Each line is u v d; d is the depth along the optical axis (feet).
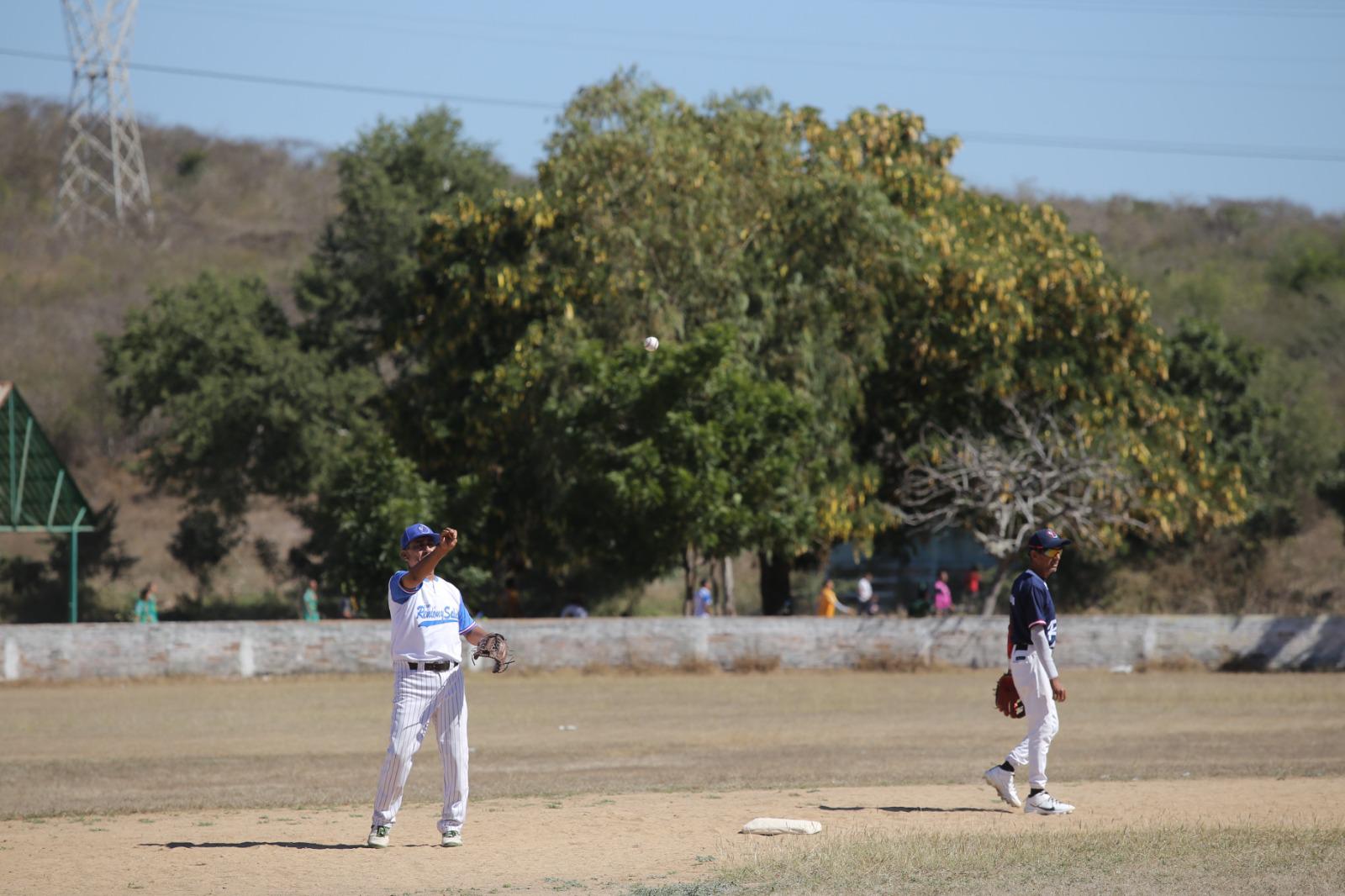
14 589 609.01
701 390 406.62
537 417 428.15
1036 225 512.22
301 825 138.00
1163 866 103.09
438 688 121.39
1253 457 618.85
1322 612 531.50
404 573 122.01
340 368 636.07
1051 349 493.36
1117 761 202.28
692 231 423.23
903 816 139.13
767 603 517.96
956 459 464.24
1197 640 383.04
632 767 203.31
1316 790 159.74
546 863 113.60
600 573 549.13
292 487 603.26
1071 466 458.09
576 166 436.76
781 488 409.69
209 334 596.70
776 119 451.53
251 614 595.88
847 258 443.73
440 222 479.41
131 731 260.21
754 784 175.11
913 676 370.12
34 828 137.49
